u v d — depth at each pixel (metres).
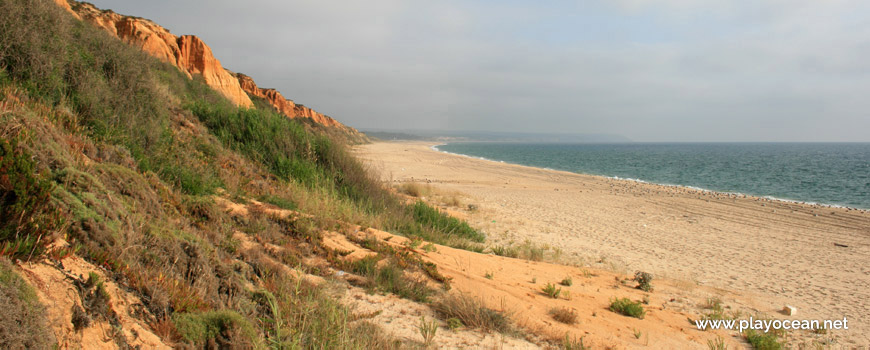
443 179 27.05
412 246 6.89
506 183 26.64
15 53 5.70
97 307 2.42
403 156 49.59
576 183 28.59
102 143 5.29
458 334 4.07
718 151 117.44
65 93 6.03
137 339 2.52
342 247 5.91
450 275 5.90
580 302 5.81
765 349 4.77
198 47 28.17
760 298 7.28
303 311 3.64
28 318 2.02
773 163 59.78
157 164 6.05
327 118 86.50
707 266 9.60
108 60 7.41
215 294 3.43
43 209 2.80
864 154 95.38
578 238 11.98
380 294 4.73
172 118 8.71
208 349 2.83
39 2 6.29
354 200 9.73
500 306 5.04
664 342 4.71
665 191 25.28
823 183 33.19
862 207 22.03
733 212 18.06
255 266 4.37
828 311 6.74
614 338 4.62
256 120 10.55
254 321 3.37
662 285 7.59
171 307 2.94
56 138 4.30
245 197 6.76
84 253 2.82
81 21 8.34
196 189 5.83
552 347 4.13
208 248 3.89
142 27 24.27
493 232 11.90
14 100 4.65
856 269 9.85
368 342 3.44
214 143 8.91
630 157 78.00
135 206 4.04
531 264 7.89
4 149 2.62
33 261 2.40
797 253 11.30
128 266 2.96
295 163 9.59
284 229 5.79
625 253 10.45
